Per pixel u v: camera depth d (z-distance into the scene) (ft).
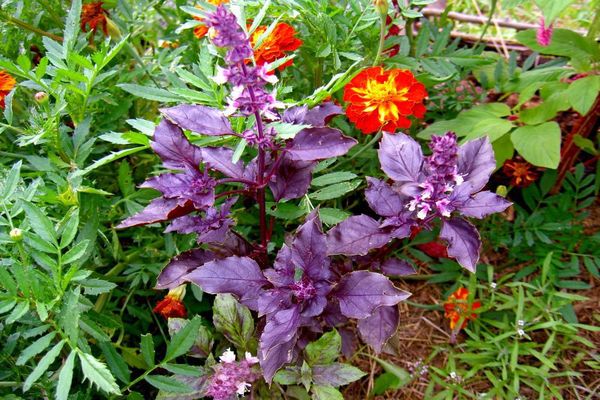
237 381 1.03
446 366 1.28
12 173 0.99
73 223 0.91
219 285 0.97
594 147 1.65
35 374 0.82
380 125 1.21
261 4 1.24
